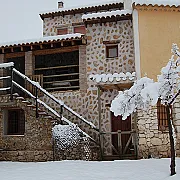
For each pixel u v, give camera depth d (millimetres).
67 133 12180
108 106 14102
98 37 14812
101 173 8344
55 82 15273
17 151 13359
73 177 7977
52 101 14719
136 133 12398
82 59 14836
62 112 14031
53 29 18266
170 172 8109
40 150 13195
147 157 11930
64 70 15773
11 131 14797
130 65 14273
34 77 15133
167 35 12922
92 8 17703
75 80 14945
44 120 13328
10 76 13773
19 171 9164
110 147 13797
